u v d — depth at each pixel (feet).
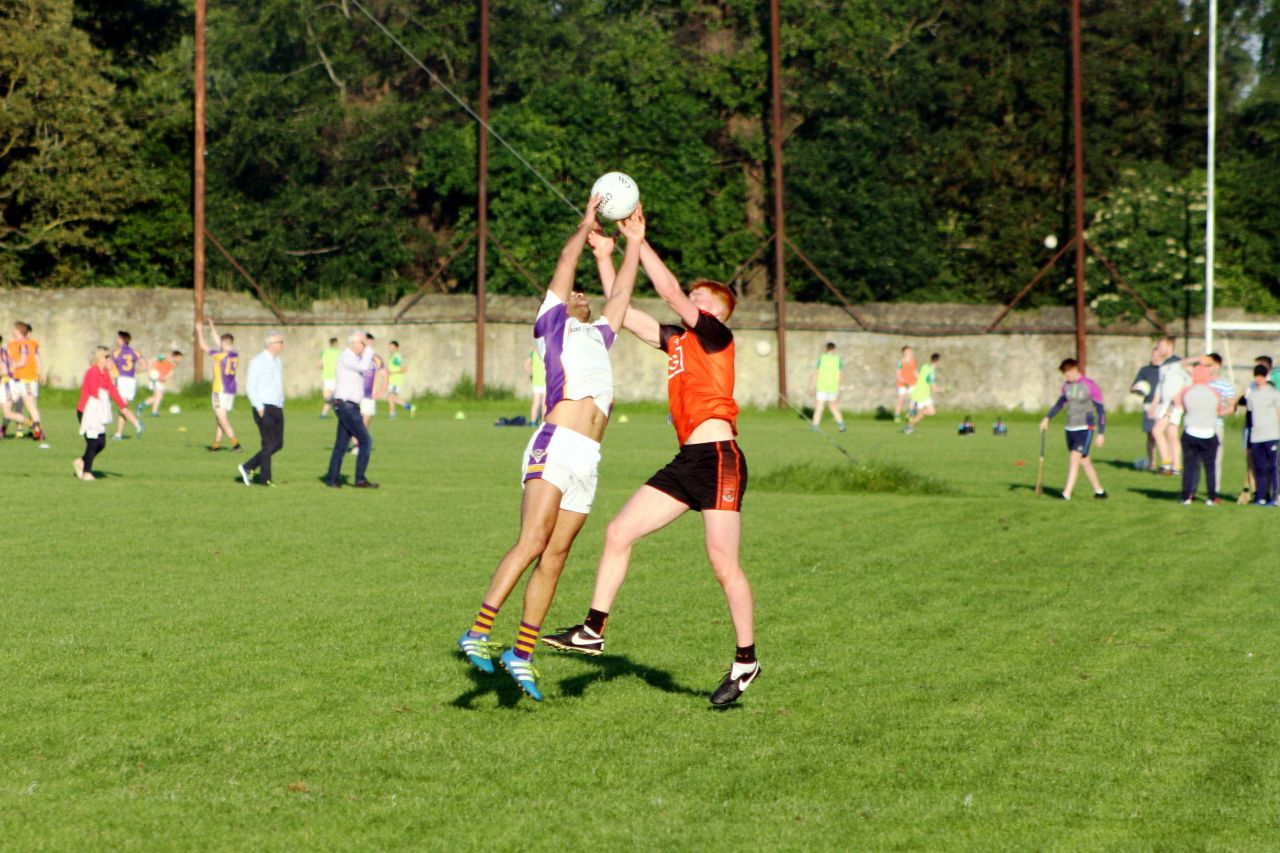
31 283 447.42
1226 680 75.31
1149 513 161.17
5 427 257.96
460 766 57.06
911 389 385.29
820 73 470.80
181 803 51.57
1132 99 470.39
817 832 49.93
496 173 458.50
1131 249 442.09
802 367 431.02
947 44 476.13
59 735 60.03
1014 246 466.70
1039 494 181.78
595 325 69.05
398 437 282.77
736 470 67.97
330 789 53.57
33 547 115.96
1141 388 235.61
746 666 67.15
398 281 471.62
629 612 92.43
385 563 110.42
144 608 89.45
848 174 467.93
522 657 66.03
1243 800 54.49
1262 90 462.60
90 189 424.46
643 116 459.73
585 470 66.44
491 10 463.83
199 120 404.36
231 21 475.31
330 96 470.39
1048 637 86.84
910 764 58.70
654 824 50.44
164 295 417.08
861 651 81.92
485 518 141.28
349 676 72.08
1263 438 180.14
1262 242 447.42
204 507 147.84
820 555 121.49
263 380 174.50
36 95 420.36
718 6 476.54
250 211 459.73
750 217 479.00
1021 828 50.88
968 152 469.16
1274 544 135.03
